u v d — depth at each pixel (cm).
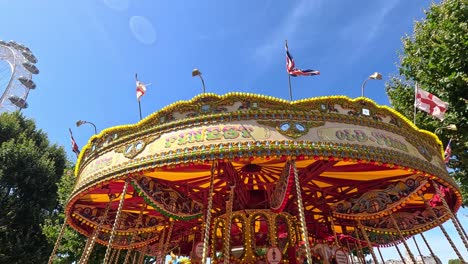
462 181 1784
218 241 1591
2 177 2736
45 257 2597
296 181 968
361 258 1750
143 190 1166
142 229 1695
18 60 4612
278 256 1177
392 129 1145
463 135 1622
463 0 1664
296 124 1024
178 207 1313
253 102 1073
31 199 2873
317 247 1309
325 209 1488
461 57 1594
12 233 2608
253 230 1345
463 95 1623
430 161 1221
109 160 1173
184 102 1096
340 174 1480
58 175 3253
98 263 2500
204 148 998
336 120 1060
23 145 2959
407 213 1675
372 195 1406
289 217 1405
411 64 1920
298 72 1196
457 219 1171
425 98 1441
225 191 1454
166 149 1045
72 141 1617
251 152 973
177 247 1856
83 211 1520
